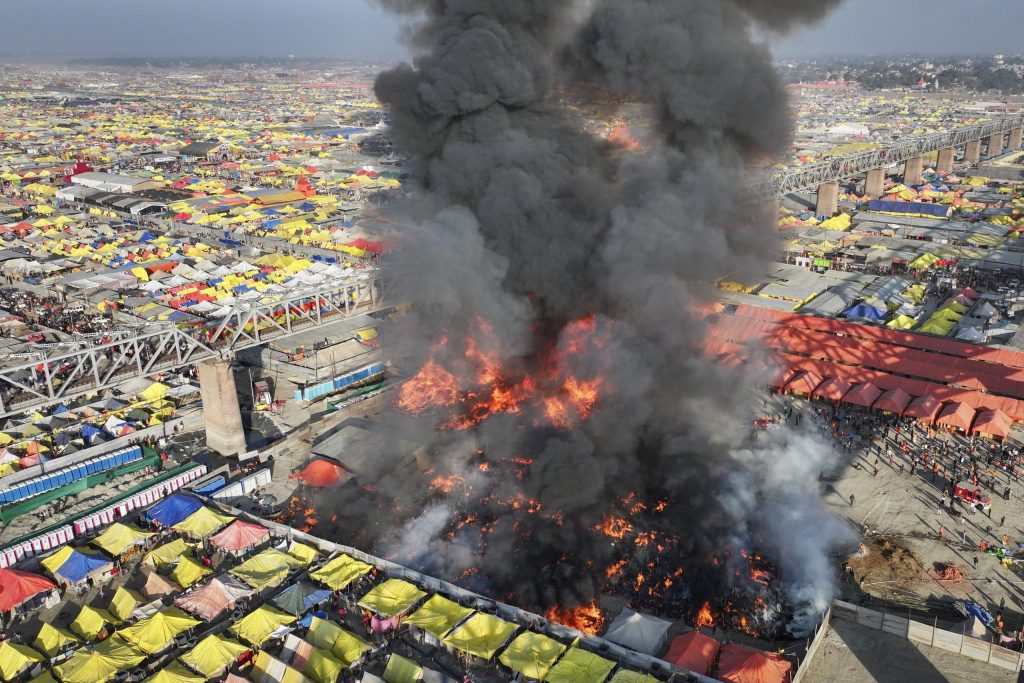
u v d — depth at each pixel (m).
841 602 49.47
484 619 46.44
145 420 75.19
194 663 43.75
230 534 55.66
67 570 52.53
